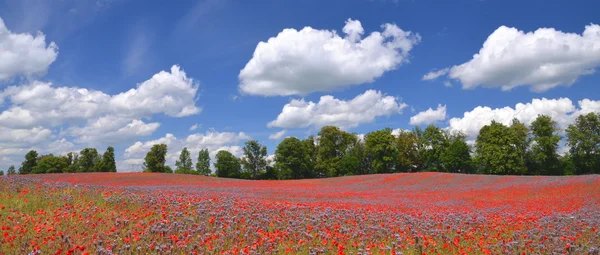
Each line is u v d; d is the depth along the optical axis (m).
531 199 31.17
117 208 16.75
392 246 12.40
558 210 23.34
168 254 10.33
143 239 11.29
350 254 11.16
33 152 114.31
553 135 87.62
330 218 17.05
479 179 49.47
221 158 107.62
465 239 13.55
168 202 18.22
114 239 11.24
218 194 27.67
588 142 83.19
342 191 44.25
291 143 101.81
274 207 19.22
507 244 12.19
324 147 107.44
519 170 84.19
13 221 12.67
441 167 101.62
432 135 101.56
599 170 84.12
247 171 110.94
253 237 12.30
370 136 101.56
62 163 107.38
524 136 91.56
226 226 13.34
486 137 87.88
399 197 35.19
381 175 63.84
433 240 13.13
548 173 87.44
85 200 17.89
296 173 103.12
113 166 105.38
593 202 26.34
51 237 10.83
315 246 11.97
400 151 102.25
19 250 9.95
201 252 10.62
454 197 35.19
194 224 13.48
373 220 17.36
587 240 13.73
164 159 102.81
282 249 11.61
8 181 21.27
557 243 12.79
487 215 20.22
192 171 116.62
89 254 9.70
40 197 17.27
